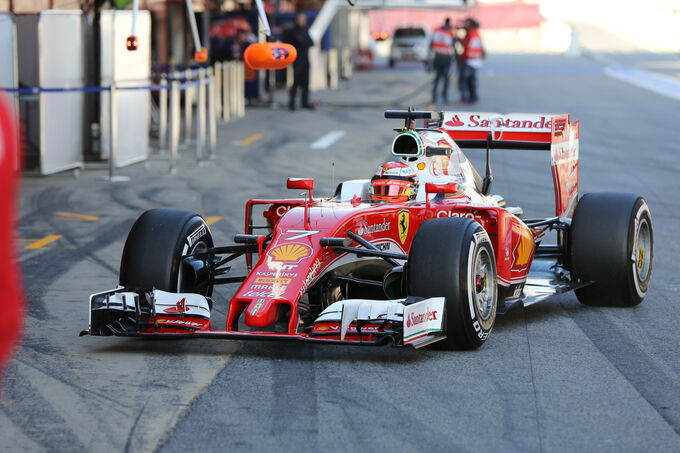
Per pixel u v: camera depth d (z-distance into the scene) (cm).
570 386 2072
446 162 2673
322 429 1805
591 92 12369
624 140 7606
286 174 5766
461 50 11044
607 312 2786
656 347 2405
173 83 5881
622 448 1723
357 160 6394
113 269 3384
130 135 6225
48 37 5519
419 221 2519
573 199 3122
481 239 2298
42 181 5466
